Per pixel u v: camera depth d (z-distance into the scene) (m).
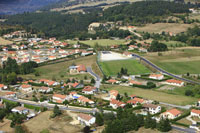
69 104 188.50
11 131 154.00
